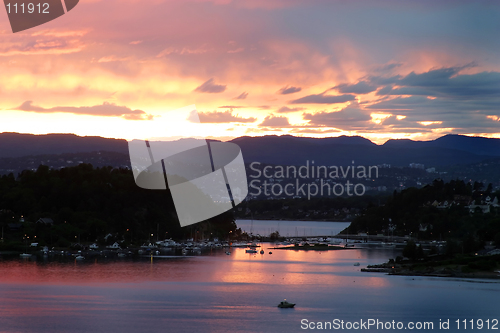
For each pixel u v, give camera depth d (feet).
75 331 354.33
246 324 378.73
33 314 397.60
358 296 491.31
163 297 472.85
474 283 571.69
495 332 370.32
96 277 589.73
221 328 366.84
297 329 368.48
